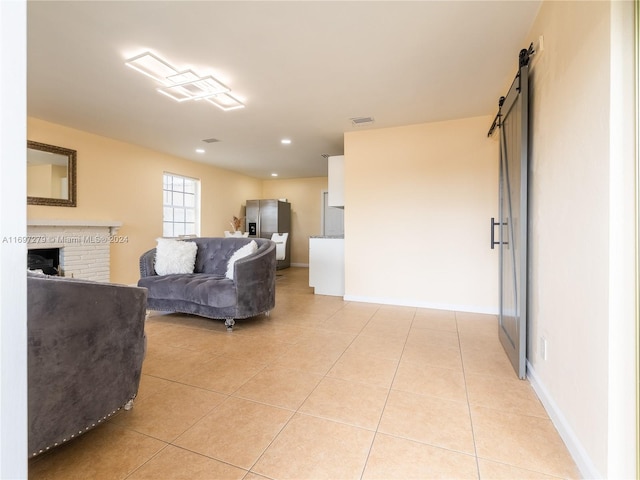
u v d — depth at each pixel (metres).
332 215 7.88
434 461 1.27
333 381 1.96
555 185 1.56
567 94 1.42
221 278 3.40
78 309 1.25
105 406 1.39
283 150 5.20
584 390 1.23
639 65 1.00
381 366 2.17
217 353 2.42
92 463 1.26
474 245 3.64
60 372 1.21
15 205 0.54
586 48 1.23
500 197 2.66
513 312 2.18
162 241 3.74
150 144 4.84
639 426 1.00
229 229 7.11
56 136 3.89
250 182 7.91
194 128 4.05
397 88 2.91
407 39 2.18
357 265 4.17
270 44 2.23
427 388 1.87
